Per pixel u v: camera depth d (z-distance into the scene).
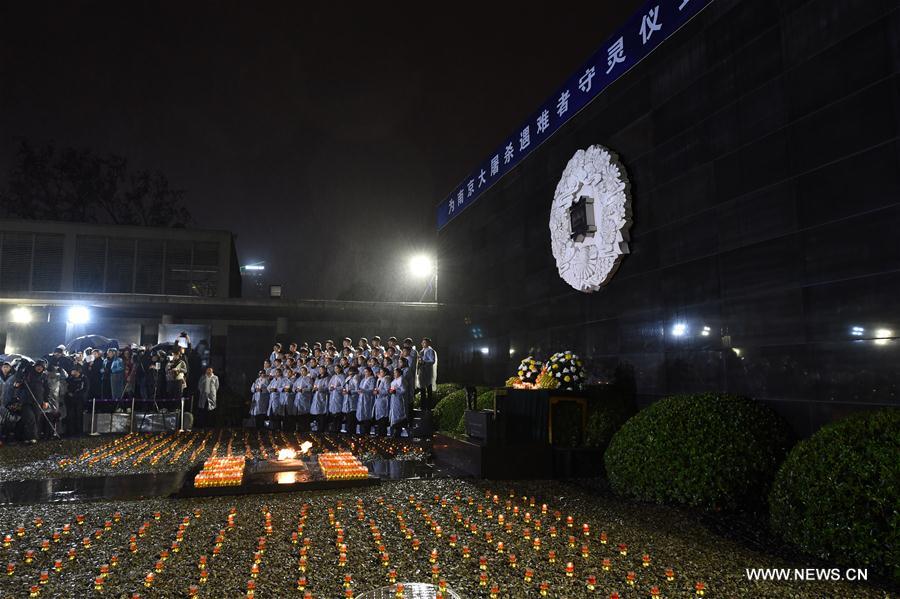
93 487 7.89
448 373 18.42
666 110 9.19
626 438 7.18
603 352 10.56
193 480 7.85
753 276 7.37
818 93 6.59
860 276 5.99
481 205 16.66
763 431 6.22
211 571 4.50
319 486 7.60
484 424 8.88
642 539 5.33
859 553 4.32
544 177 13.09
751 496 6.04
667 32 9.25
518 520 6.03
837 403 6.15
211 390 17.28
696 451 6.34
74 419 14.95
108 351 16.39
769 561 4.70
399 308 19.72
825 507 4.56
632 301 9.79
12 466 9.80
